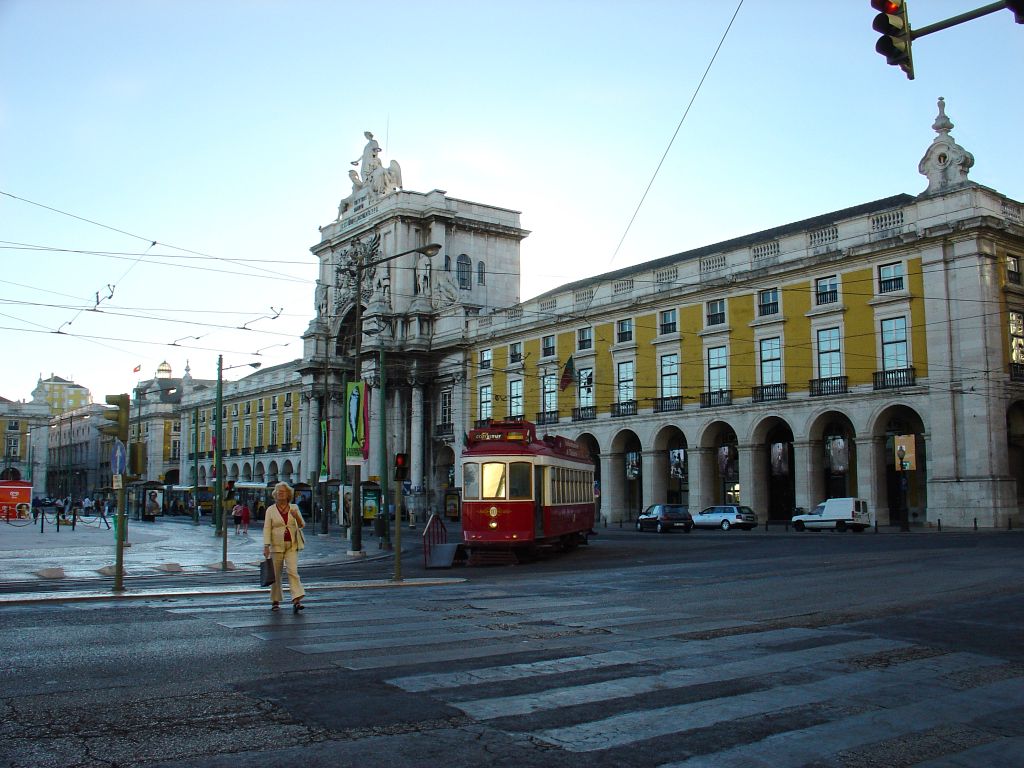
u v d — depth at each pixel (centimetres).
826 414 3397
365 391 2400
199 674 638
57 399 13188
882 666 687
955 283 3023
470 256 5831
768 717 535
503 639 798
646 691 596
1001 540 2294
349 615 959
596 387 4341
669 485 4203
